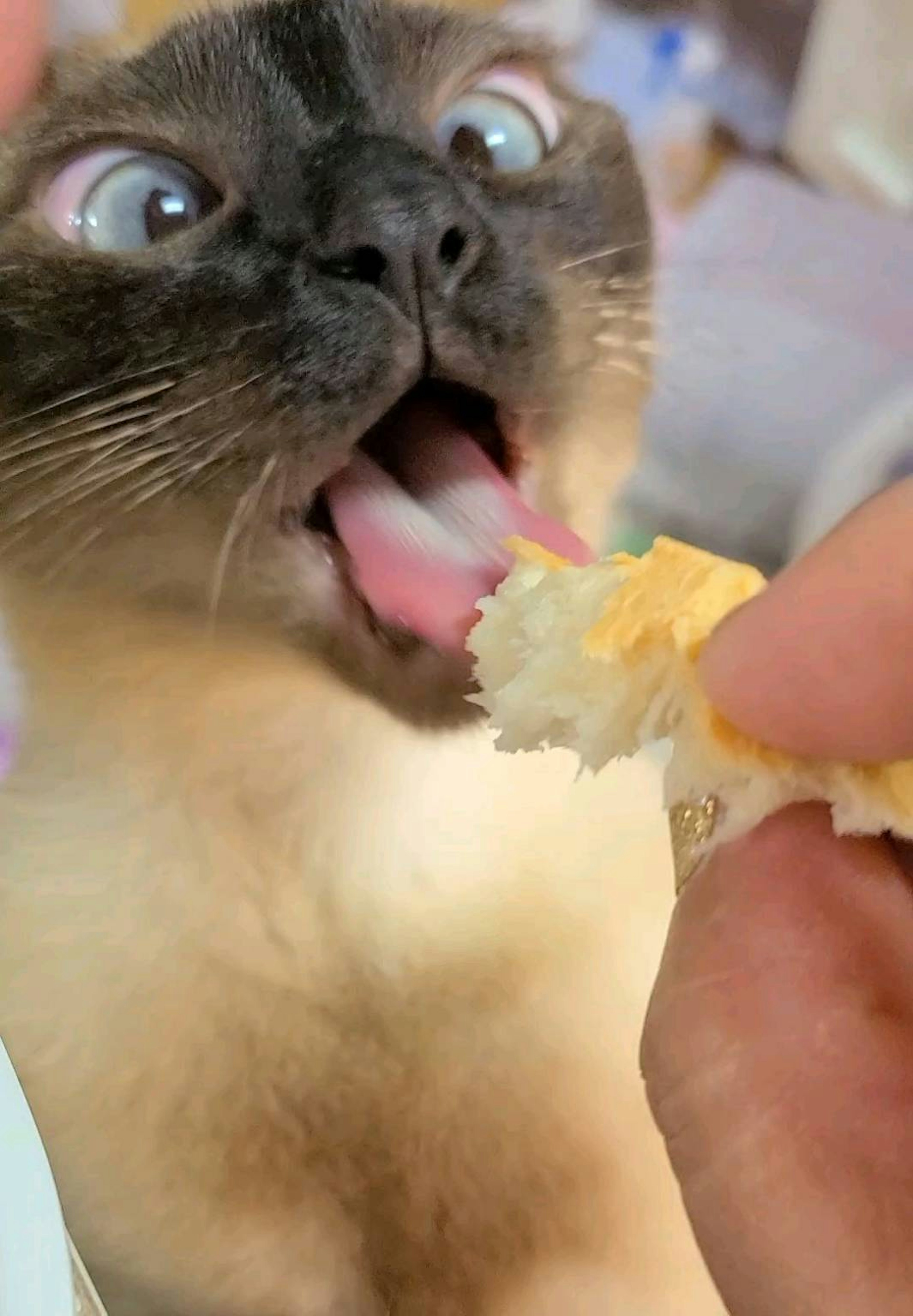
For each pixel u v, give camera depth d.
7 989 0.22
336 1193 0.22
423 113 0.21
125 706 0.22
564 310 0.20
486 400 0.20
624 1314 0.22
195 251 0.19
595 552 0.21
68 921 0.22
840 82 0.29
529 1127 0.22
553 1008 0.22
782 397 0.28
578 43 0.28
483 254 0.18
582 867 0.23
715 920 0.15
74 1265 0.18
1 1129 0.17
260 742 0.22
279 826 0.22
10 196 0.20
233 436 0.18
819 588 0.14
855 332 0.29
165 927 0.22
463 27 0.22
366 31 0.21
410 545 0.19
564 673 0.15
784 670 0.14
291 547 0.19
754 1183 0.14
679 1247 0.22
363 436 0.19
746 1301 0.15
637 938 0.23
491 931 0.22
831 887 0.15
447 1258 0.22
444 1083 0.22
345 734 0.21
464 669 0.19
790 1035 0.14
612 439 0.22
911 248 0.30
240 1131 0.22
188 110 0.20
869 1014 0.14
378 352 0.18
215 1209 0.21
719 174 0.30
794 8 0.29
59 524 0.20
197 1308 0.22
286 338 0.18
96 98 0.20
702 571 0.15
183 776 0.22
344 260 0.18
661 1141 0.22
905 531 0.13
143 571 0.20
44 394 0.19
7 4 0.21
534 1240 0.22
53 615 0.21
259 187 0.19
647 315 0.24
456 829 0.22
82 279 0.19
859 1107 0.14
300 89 0.20
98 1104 0.21
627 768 0.23
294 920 0.22
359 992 0.22
